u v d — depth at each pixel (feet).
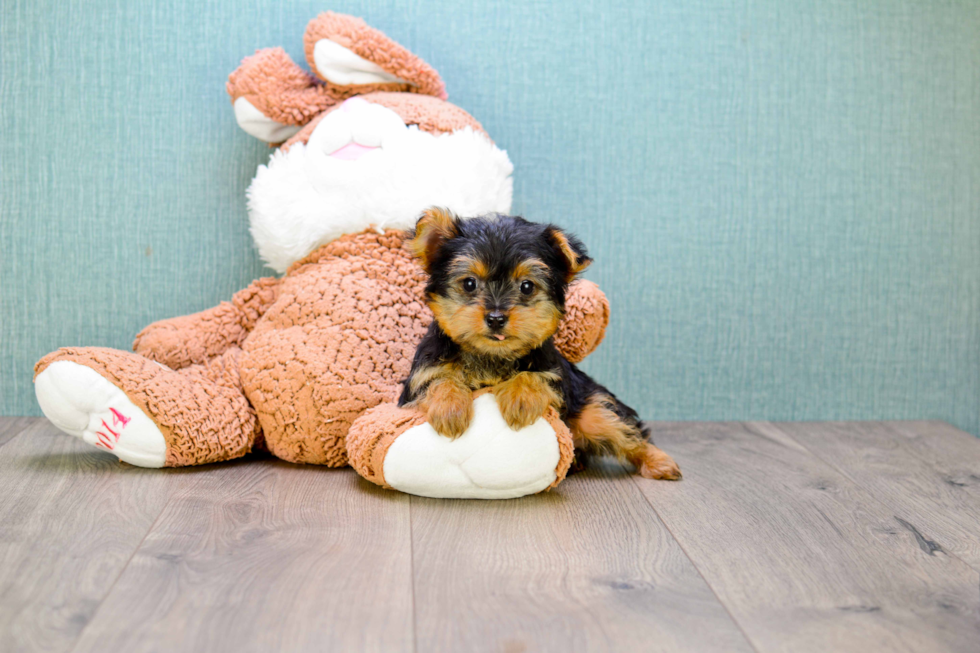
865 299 8.66
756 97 8.38
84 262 8.05
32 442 7.10
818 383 8.71
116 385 6.12
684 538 5.23
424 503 5.75
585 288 7.05
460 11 8.07
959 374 8.77
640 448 6.69
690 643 3.86
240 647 3.70
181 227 8.09
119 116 7.93
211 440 6.36
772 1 8.30
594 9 8.18
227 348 7.22
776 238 8.53
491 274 5.47
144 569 4.47
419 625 3.95
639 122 8.30
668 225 8.42
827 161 8.50
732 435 8.09
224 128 8.02
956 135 8.58
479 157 6.92
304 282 6.87
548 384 5.85
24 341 8.08
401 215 6.78
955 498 6.23
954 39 8.48
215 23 7.91
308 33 7.34
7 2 7.75
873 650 3.84
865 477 6.75
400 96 7.24
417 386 5.88
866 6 8.38
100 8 7.82
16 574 4.37
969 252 8.71
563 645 3.81
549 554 4.89
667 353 8.55
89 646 3.67
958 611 4.26
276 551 4.79
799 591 4.47
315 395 6.41
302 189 6.96
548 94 8.21
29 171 7.93
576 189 8.32
